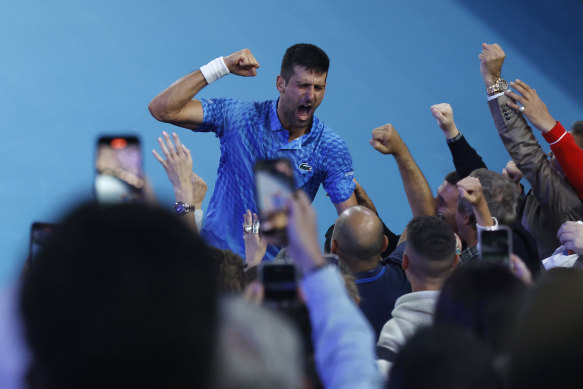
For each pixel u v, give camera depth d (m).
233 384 2.85
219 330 2.79
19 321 2.66
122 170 6.60
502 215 10.73
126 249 2.67
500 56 11.98
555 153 11.69
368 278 10.17
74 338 2.58
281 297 5.50
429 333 4.27
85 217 2.72
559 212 11.80
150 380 2.62
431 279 8.35
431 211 13.07
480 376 4.02
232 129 13.85
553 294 4.14
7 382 2.73
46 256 2.66
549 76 34.00
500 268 5.81
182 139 26.95
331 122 29.12
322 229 25.00
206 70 13.03
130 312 2.61
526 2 37.88
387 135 12.54
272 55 31.03
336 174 14.40
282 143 13.82
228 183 14.12
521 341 4.11
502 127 11.93
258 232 11.23
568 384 3.91
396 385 4.18
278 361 3.02
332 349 4.44
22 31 29.00
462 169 14.16
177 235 2.77
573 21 37.38
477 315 5.59
